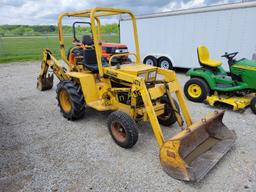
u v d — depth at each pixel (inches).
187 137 110.2
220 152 117.3
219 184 103.4
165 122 157.8
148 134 150.0
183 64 335.9
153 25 357.7
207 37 300.0
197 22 305.1
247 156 124.3
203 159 111.0
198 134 123.0
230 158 122.6
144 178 107.4
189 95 221.1
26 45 781.9
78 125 164.6
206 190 99.9
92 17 138.6
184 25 319.6
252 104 181.8
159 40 356.5
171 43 342.0
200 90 212.2
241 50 274.1
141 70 136.6
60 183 104.3
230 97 201.0
